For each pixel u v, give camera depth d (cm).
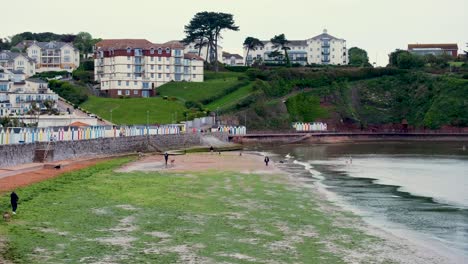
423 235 5122
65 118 16388
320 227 5359
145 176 8825
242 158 12469
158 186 7706
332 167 10844
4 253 4212
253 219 5653
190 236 4916
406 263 4262
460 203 6788
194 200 6644
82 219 5428
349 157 13288
